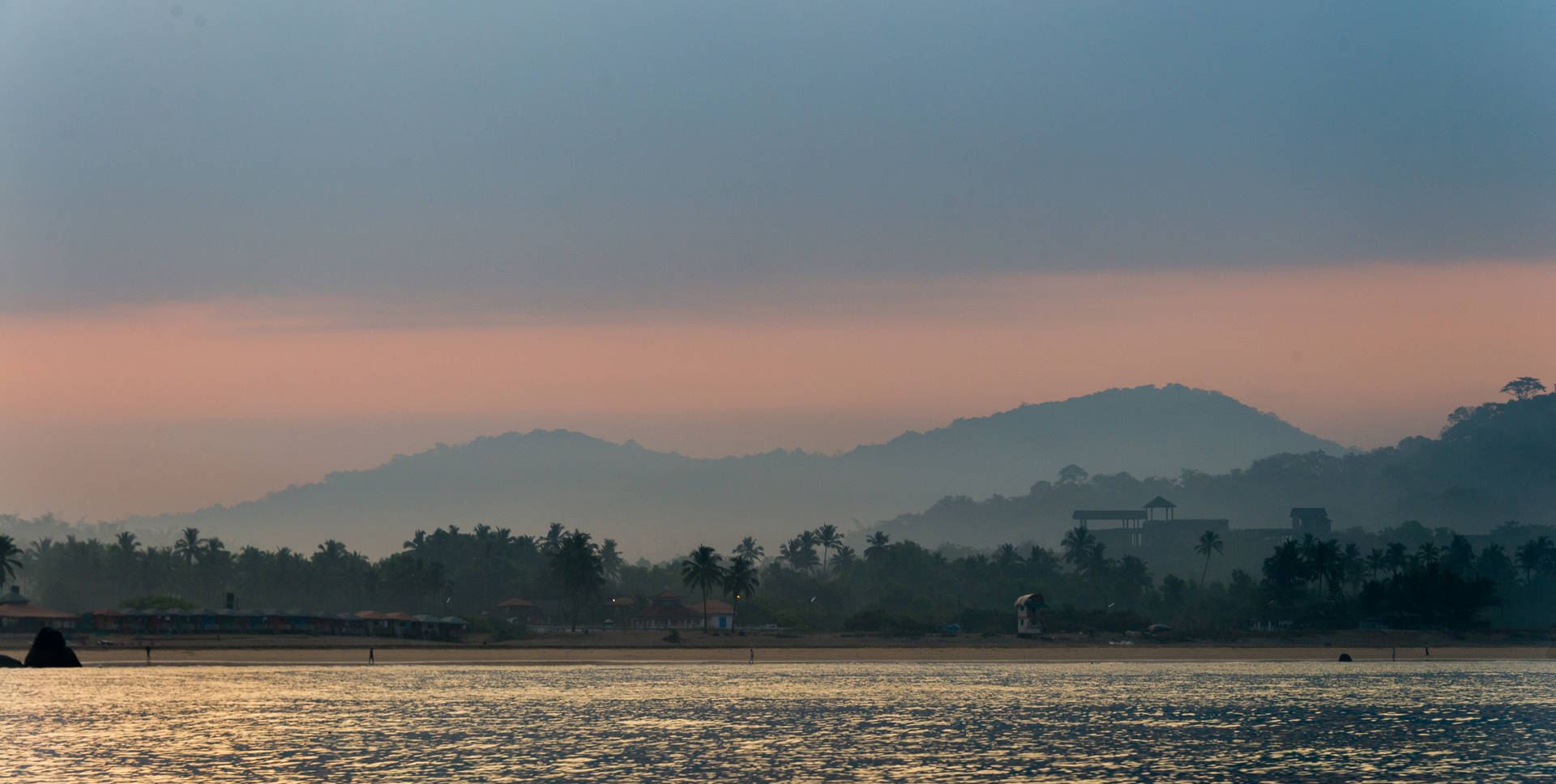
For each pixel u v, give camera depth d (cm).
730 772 7575
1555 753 8644
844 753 8338
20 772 7419
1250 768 7931
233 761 7844
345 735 9088
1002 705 11662
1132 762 8088
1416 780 7569
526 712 10750
